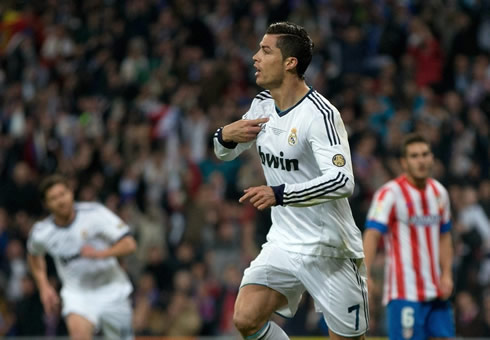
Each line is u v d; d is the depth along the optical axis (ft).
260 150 58.90
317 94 57.00
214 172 143.33
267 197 53.36
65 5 202.49
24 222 147.23
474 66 158.71
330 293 58.65
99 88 177.88
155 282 129.90
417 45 163.73
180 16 184.55
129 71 176.14
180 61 171.32
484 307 114.32
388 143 139.74
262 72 57.11
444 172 132.26
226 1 184.03
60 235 88.99
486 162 139.23
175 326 124.16
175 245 139.64
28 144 164.35
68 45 190.60
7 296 138.41
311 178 57.06
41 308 132.46
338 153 54.13
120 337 90.43
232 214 135.13
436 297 77.61
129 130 157.69
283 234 59.82
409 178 78.64
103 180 150.71
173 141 155.22
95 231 89.35
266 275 59.52
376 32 169.89
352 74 161.27
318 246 57.98
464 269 120.47
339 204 57.67
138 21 185.37
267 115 58.70
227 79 163.02
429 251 77.87
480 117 144.25
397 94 152.76
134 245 88.12
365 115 146.51
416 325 77.41
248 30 173.37
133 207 141.59
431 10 170.09
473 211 125.39
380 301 114.93
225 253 131.23
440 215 78.43
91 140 161.07
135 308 130.41
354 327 59.62
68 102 176.55
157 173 149.79
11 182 154.71
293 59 56.49
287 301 60.70
